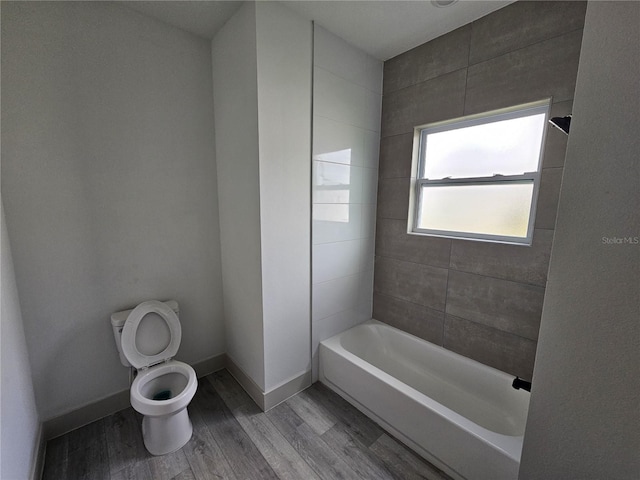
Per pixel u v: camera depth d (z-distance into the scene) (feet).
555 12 4.73
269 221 5.66
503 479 4.05
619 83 1.75
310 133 6.09
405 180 7.23
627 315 1.85
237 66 5.58
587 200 1.95
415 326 7.47
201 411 6.11
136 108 5.70
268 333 6.00
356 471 4.78
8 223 4.59
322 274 6.84
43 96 4.75
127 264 5.93
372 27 5.93
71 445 5.19
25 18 4.50
